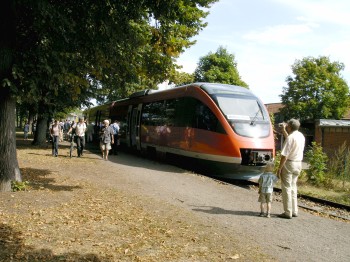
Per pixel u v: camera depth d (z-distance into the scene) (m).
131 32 11.07
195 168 16.34
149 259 5.17
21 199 8.24
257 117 14.34
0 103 9.10
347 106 41.41
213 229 6.80
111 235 6.17
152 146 19.72
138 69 14.01
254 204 9.24
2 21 8.70
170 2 10.11
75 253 5.29
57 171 13.13
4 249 5.31
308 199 11.66
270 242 6.23
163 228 6.69
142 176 12.91
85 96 22.81
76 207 7.88
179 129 16.56
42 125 25.78
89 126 37.00
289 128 8.05
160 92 19.59
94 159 17.89
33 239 5.80
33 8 8.52
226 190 10.95
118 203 8.50
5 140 9.07
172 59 17.58
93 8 10.15
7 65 8.79
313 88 40.09
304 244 6.23
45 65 8.69
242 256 5.44
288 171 7.91
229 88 15.49
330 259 5.58
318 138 27.39
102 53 10.73
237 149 13.36
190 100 15.98
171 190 10.56
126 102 24.94
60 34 9.45
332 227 7.45
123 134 24.70
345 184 14.82
